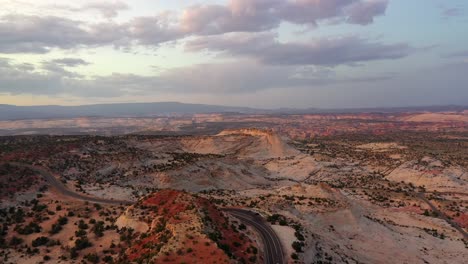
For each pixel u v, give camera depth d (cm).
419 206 14938
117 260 6500
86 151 14862
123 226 7956
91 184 11862
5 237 7806
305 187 13362
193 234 6631
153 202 8606
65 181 11562
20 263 6788
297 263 6994
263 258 7000
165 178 13862
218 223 7650
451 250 10800
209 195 13112
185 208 7894
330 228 10700
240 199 12425
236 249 6788
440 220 13462
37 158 12812
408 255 9962
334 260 8088
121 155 15100
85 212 9175
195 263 5775
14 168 11344
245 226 8331
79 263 6694
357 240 10400
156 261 5784
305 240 8150
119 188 11894
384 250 10019
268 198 12138
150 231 7262
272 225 8912
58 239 7731
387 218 13388
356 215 11594
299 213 10944
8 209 9094
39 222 8519
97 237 7669
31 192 10219
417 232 12088
